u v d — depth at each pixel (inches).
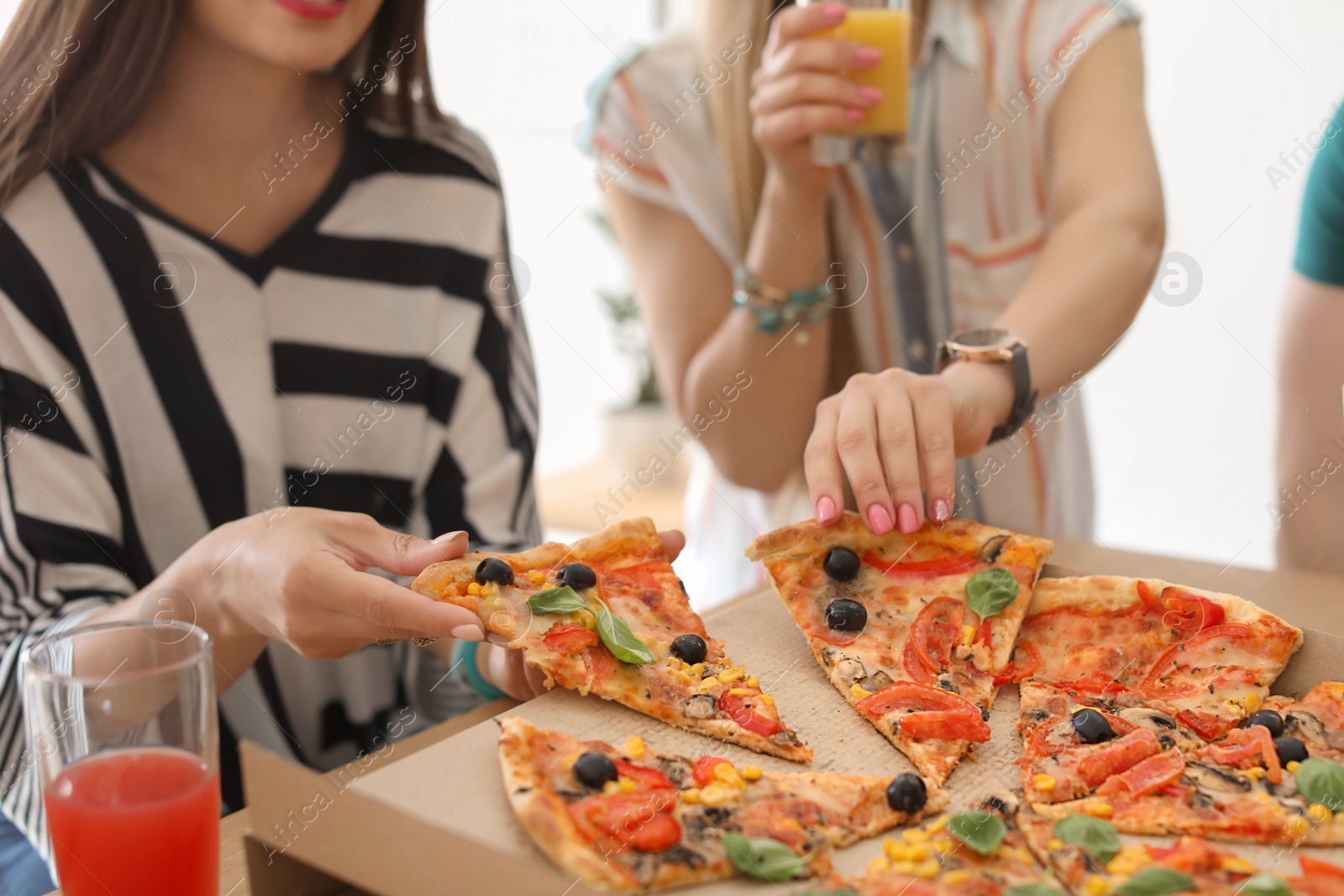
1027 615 64.9
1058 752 53.5
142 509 70.7
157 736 39.5
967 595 64.1
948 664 61.6
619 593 64.2
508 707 60.3
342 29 67.5
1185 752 53.2
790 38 77.1
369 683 79.6
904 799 48.5
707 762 50.8
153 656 42.7
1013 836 47.8
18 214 66.6
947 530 67.6
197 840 39.8
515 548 76.8
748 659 63.6
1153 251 80.4
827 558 67.2
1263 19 140.1
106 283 68.4
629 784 47.8
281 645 75.1
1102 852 45.7
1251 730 53.4
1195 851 45.1
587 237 218.1
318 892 43.9
